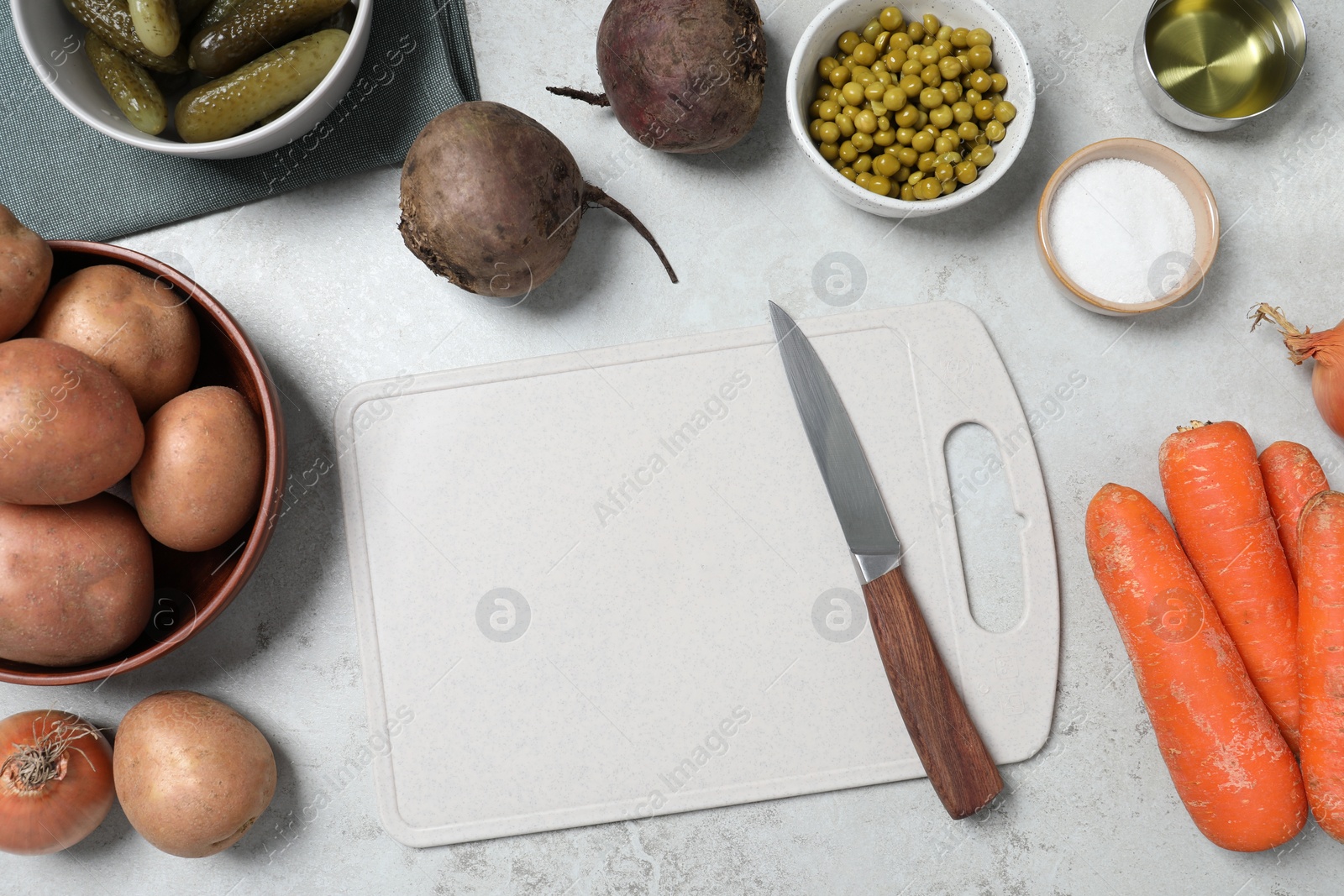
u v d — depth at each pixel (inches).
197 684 40.3
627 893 40.2
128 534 33.6
